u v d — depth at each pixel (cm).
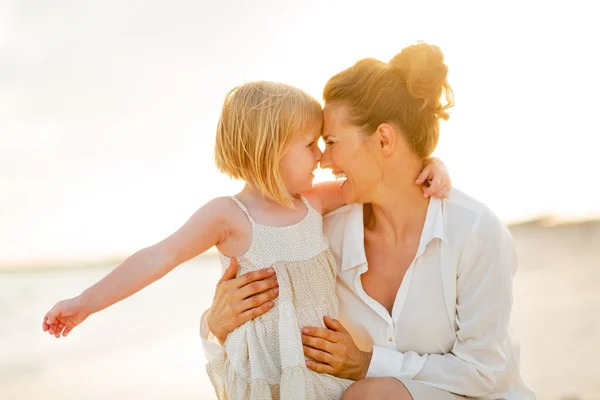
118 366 680
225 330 224
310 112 232
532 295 809
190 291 1040
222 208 229
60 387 618
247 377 217
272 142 227
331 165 236
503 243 228
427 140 232
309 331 217
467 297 227
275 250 226
